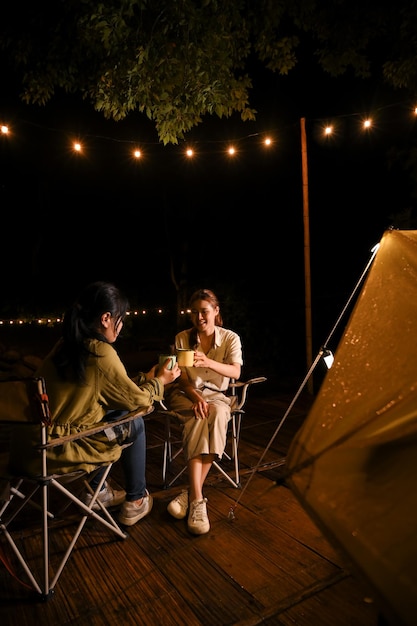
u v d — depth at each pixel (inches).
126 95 175.5
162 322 413.7
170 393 124.9
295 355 311.3
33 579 80.3
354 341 57.9
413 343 52.4
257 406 215.2
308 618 74.5
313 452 48.9
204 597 80.3
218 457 108.4
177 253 431.8
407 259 64.4
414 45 193.2
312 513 45.3
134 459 102.0
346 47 206.4
